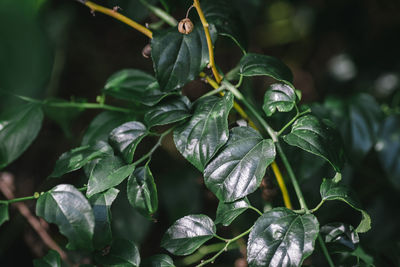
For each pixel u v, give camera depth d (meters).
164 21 0.54
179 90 0.47
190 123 0.45
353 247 0.45
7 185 0.65
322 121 0.47
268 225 0.42
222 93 0.48
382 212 0.71
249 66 0.46
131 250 0.44
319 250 0.46
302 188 0.62
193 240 0.45
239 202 0.45
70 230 0.42
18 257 0.70
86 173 0.47
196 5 0.43
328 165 0.62
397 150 0.64
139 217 0.60
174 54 0.44
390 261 0.55
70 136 0.60
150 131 0.47
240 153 0.43
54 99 0.53
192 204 0.61
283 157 0.46
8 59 0.37
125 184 0.60
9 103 0.51
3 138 0.50
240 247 0.62
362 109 0.63
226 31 0.49
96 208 0.44
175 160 0.67
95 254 0.45
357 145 0.62
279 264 0.40
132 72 0.55
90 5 0.47
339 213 0.64
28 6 0.37
